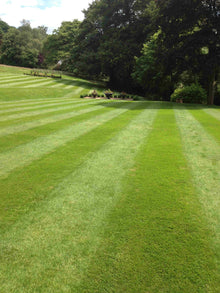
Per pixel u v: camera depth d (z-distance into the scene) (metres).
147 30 32.78
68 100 16.70
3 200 3.32
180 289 1.92
